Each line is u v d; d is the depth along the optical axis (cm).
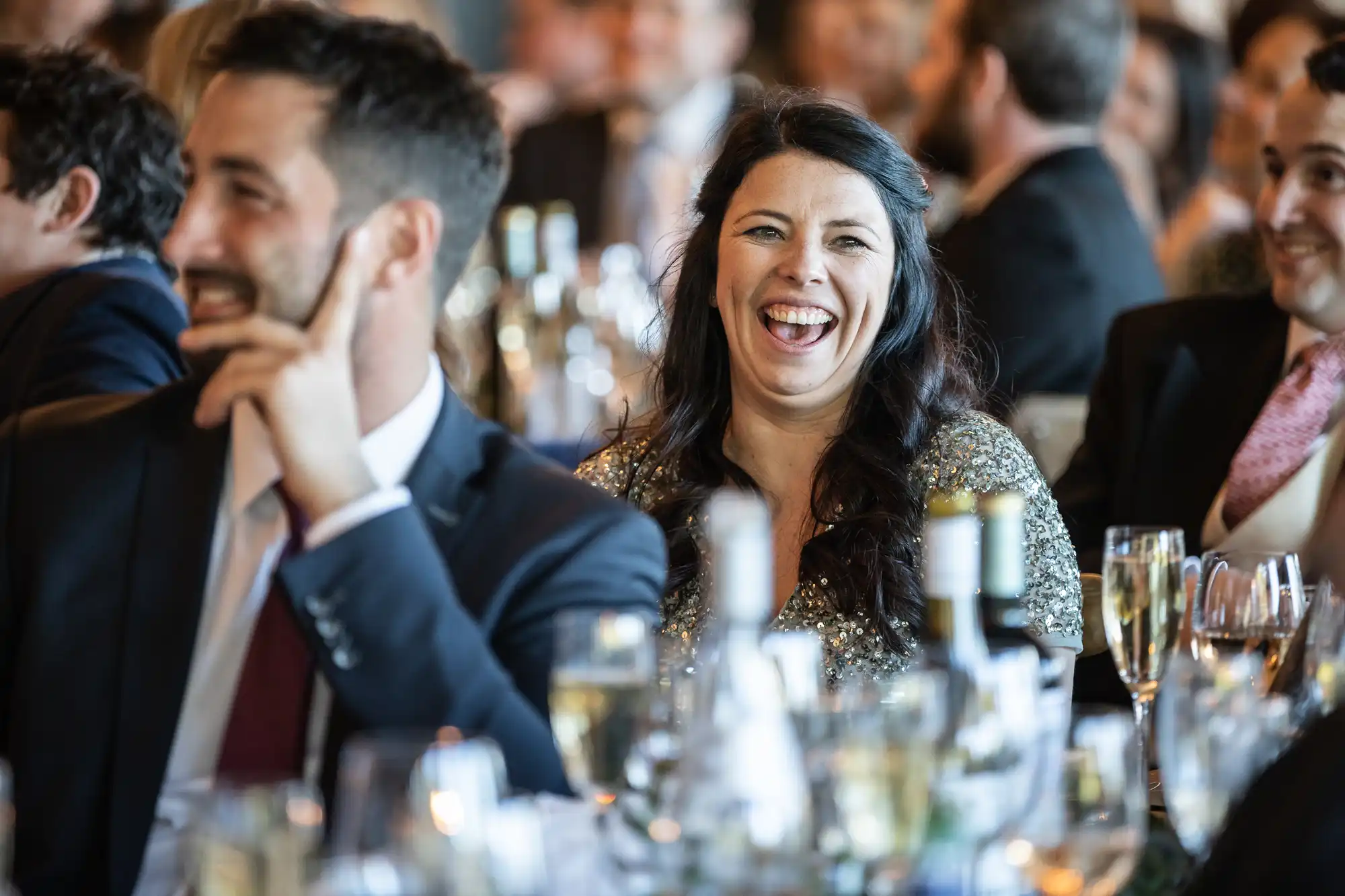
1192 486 602
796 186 488
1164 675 428
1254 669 322
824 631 477
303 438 342
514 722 343
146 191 563
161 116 569
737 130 502
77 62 557
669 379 519
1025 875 290
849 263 486
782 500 502
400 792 251
